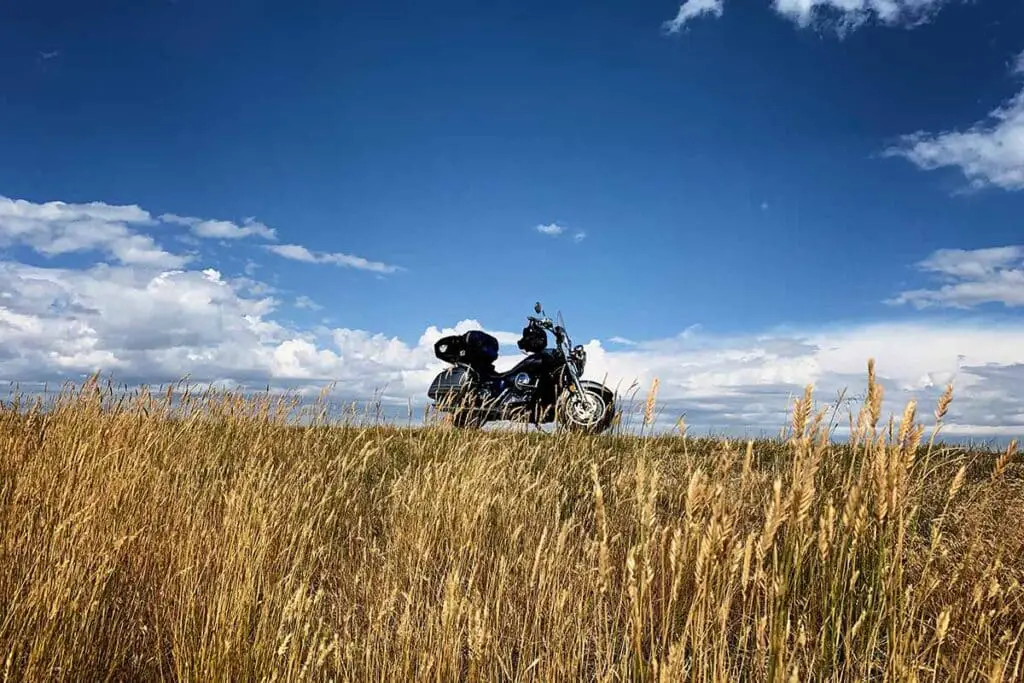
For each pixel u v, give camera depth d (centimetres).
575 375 877
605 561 266
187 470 520
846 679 260
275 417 696
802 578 312
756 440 639
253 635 286
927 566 275
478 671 276
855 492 278
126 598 331
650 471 515
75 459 432
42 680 247
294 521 408
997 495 420
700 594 239
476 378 923
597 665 274
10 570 301
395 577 358
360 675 283
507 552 381
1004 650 263
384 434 726
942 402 275
